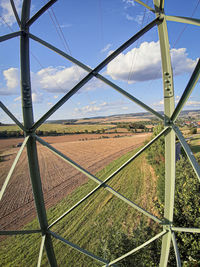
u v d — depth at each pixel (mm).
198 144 30219
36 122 2828
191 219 5852
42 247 3047
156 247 6055
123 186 19562
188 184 6941
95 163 33469
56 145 54594
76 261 9578
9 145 48344
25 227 13695
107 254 6086
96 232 11891
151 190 17172
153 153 21594
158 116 2656
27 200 18812
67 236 12031
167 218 2875
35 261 9977
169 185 2824
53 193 20453
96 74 2672
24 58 2941
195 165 2324
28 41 2990
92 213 14586
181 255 5742
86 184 22281
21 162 33906
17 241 11938
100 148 48375
